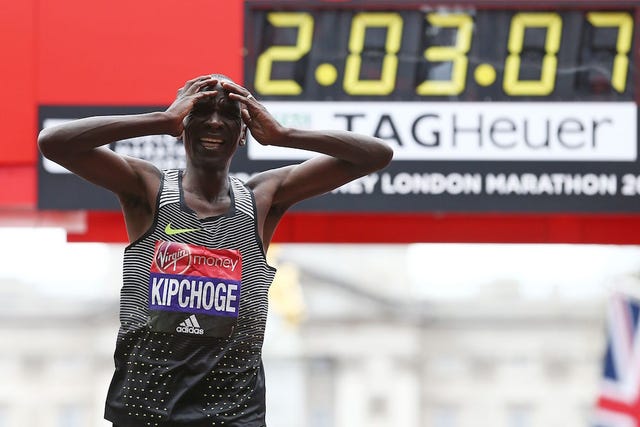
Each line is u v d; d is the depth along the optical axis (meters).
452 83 22.69
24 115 23.05
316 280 134.25
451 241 24.41
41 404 136.50
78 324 137.62
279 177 14.36
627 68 22.64
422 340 137.62
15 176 23.22
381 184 22.73
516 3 22.66
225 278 13.59
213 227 13.68
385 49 22.73
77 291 138.00
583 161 22.62
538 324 139.00
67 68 23.02
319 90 22.69
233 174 22.72
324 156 14.42
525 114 22.66
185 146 13.84
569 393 138.00
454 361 138.25
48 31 23.03
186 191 13.78
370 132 22.69
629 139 22.61
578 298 139.25
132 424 13.48
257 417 13.64
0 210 24.52
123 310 13.62
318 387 132.75
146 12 22.97
